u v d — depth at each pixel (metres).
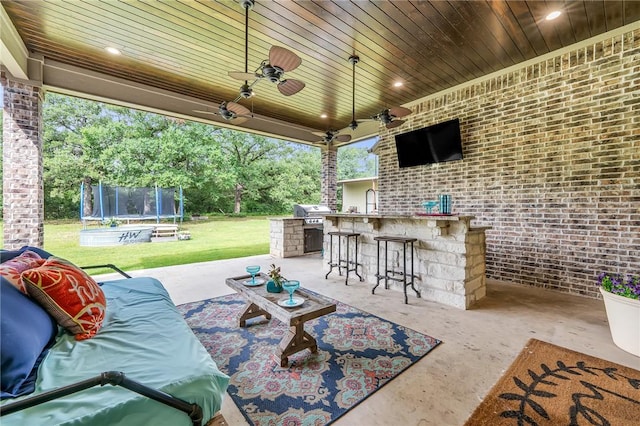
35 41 3.36
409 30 3.10
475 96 4.30
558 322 2.69
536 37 3.25
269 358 2.11
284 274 4.62
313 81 4.36
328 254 4.82
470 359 2.06
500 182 4.04
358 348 2.23
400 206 5.34
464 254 3.08
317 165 17.34
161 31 3.15
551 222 3.60
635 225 3.02
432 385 1.78
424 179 4.96
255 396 1.69
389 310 3.04
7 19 2.90
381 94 4.89
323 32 3.14
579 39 3.30
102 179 11.66
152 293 2.20
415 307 3.12
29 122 3.55
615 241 3.14
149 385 1.05
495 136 4.09
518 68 3.85
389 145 5.55
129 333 1.52
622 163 3.09
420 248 3.50
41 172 3.74
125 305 1.93
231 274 4.62
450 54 3.60
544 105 3.63
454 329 2.56
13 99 3.45
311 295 2.33
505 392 1.70
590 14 2.84
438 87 4.59
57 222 12.18
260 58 3.72
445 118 4.67
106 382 0.92
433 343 2.30
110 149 11.56
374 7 2.73
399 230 3.73
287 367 1.99
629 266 3.05
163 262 5.70
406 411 1.56
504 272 4.03
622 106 3.08
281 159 16.34
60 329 1.50
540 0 2.63
